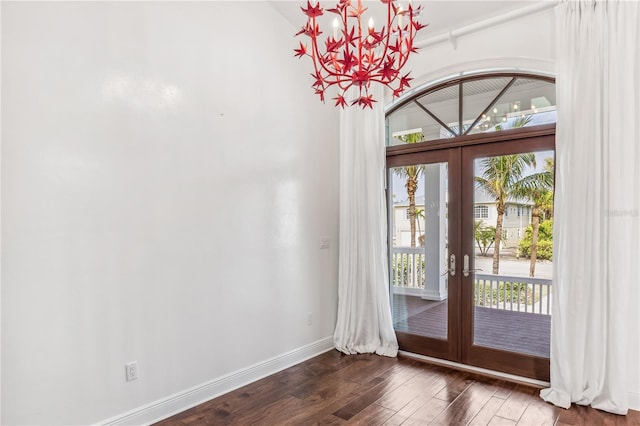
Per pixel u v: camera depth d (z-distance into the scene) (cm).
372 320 394
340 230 409
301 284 375
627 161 261
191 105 283
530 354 319
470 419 255
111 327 236
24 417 202
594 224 270
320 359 375
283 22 362
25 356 202
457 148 361
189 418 260
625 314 259
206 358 290
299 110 377
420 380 321
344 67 175
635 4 262
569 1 285
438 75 365
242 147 321
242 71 322
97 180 231
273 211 348
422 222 384
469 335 350
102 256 233
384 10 337
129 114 247
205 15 294
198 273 286
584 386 273
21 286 201
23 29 202
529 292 323
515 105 337
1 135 195
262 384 316
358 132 398
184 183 278
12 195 198
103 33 234
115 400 238
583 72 276
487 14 335
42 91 209
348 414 264
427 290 380
